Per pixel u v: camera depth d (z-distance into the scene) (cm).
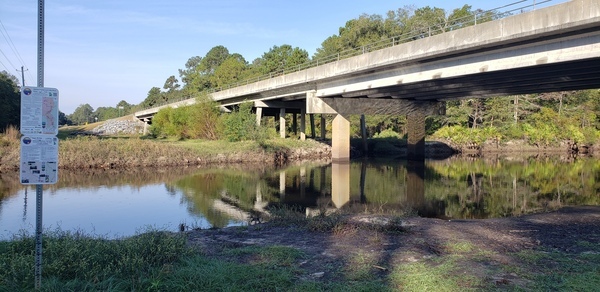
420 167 4006
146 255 754
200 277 664
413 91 3591
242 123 4906
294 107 5456
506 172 3588
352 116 6981
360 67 3297
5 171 3216
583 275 725
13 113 5978
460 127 6619
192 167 3853
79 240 840
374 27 6956
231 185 2694
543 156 5656
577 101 7188
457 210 1866
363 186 2697
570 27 1875
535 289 659
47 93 579
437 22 6769
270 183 2809
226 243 981
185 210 1839
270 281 671
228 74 9588
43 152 578
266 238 1054
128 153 3750
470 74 2547
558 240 1083
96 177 3064
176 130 5844
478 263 813
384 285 671
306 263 816
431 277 703
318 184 2775
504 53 2328
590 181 2961
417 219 1376
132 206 1931
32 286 612
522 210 1852
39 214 597
